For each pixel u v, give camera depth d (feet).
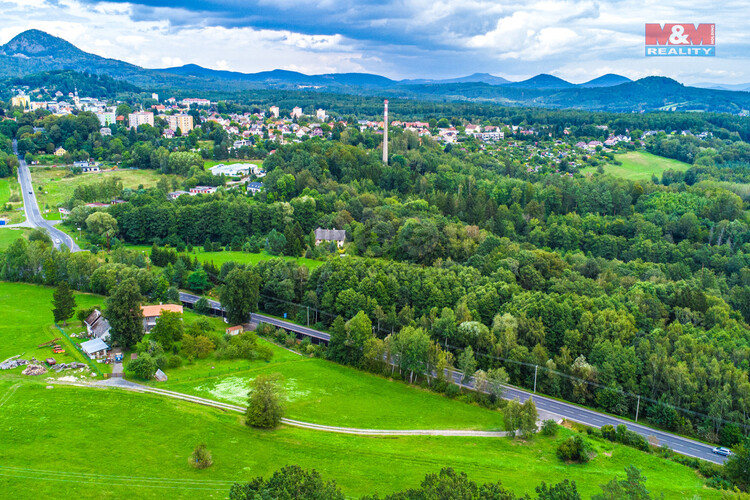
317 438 376.27
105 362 460.96
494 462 353.51
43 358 457.27
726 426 399.03
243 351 503.61
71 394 406.62
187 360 483.51
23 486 302.66
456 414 430.20
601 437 397.39
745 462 337.11
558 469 349.20
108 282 598.75
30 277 650.02
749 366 444.14
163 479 316.60
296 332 570.05
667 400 431.02
